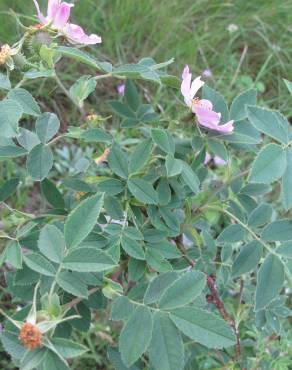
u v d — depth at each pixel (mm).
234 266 260
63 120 604
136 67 273
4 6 638
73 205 290
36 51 262
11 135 213
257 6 741
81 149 551
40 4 636
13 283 251
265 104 664
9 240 264
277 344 355
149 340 209
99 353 486
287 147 235
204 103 278
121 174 264
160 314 213
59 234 212
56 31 268
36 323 198
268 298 240
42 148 259
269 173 228
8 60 254
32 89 607
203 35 692
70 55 259
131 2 678
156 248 266
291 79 707
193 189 261
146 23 688
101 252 210
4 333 204
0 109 216
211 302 321
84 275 231
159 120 317
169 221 271
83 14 667
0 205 275
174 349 209
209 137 281
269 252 246
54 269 211
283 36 723
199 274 218
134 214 276
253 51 731
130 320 214
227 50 708
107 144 294
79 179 289
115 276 282
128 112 318
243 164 562
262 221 278
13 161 546
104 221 276
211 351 357
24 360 195
